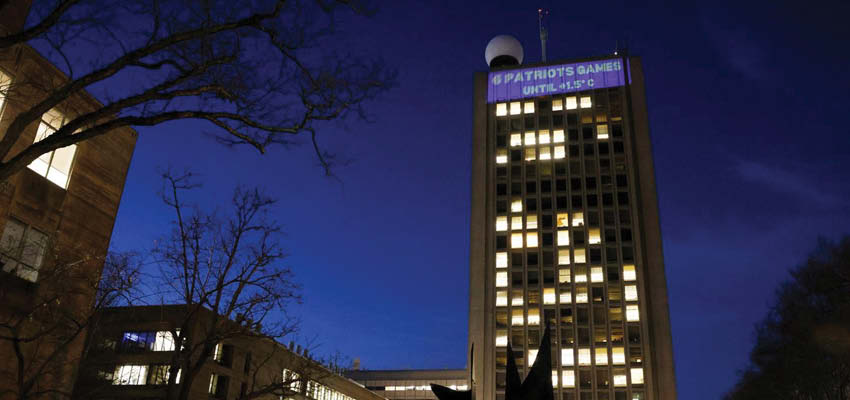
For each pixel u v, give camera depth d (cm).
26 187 2673
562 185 10362
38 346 2447
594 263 9644
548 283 9662
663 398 8612
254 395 2850
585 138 10650
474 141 11112
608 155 10419
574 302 9431
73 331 2719
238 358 5675
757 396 6556
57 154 2881
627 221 9838
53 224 2784
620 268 9525
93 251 2917
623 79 11012
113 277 2644
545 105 11125
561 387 8906
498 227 10269
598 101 10925
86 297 2809
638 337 9012
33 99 2627
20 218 2633
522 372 9100
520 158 10750
